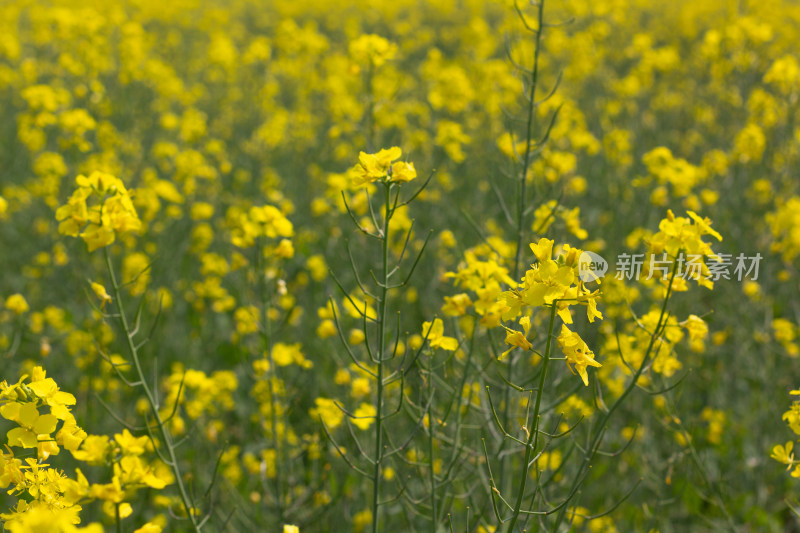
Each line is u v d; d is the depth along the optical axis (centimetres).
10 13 1245
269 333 329
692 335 253
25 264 626
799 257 560
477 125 810
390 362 376
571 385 376
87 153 733
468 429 341
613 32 1360
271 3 2350
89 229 214
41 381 185
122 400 463
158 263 568
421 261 554
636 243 436
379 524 342
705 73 1073
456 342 247
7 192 679
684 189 492
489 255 329
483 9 1958
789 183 598
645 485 385
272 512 377
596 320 378
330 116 924
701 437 427
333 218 629
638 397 429
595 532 344
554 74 1052
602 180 737
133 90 980
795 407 223
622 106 905
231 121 991
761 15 1070
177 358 512
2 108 989
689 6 1472
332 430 370
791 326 441
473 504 334
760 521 382
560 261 179
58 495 182
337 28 1703
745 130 573
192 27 1681
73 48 873
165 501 358
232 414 469
